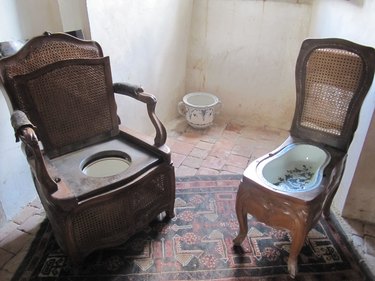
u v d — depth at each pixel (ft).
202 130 8.09
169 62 7.73
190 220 5.36
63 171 4.48
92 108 4.97
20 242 4.95
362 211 5.33
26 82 4.29
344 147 4.69
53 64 4.42
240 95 8.36
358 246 4.93
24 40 4.89
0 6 4.53
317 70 4.60
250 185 4.19
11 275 4.45
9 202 5.31
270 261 4.67
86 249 4.45
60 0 5.19
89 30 5.24
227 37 7.87
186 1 7.61
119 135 5.37
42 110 4.53
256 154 7.17
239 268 4.57
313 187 3.99
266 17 7.32
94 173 4.82
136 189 4.49
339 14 5.61
